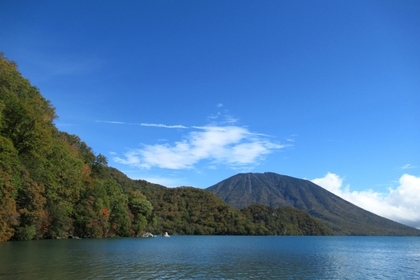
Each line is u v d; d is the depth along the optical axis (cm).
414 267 5206
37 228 7756
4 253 4506
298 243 13750
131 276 3197
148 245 8369
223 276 3497
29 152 7162
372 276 4066
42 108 9444
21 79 8544
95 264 3844
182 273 3578
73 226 9756
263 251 7694
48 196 7894
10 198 6016
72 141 13225
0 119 6194
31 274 3005
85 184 10475
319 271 4244
